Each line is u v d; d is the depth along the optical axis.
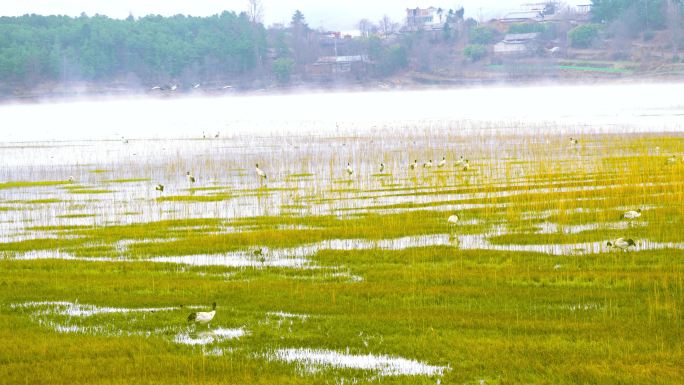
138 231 67.81
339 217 71.88
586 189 81.75
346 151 133.88
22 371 34.12
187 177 105.88
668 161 98.75
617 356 33.97
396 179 97.69
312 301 44.38
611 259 51.97
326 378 32.81
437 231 63.69
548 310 41.28
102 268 54.09
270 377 33.06
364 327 39.34
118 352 36.53
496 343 36.12
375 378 32.69
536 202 75.31
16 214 78.75
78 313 43.25
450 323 39.38
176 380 32.72
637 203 72.31
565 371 32.41
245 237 63.12
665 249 54.16
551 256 53.75
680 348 34.81
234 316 41.88
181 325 40.53
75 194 92.94
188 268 53.78
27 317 42.44
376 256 55.41
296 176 104.44
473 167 107.12
